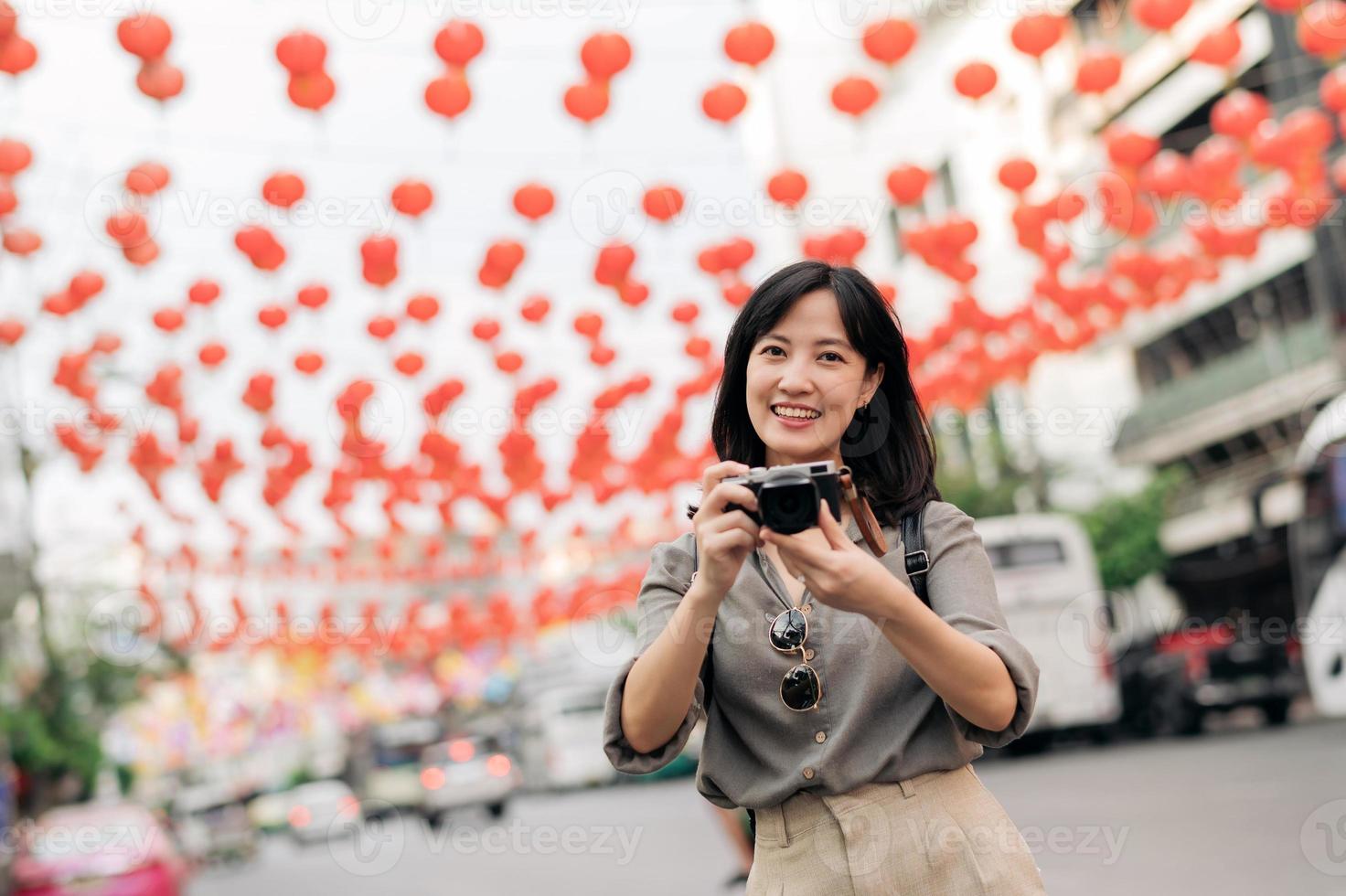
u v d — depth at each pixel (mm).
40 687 24000
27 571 20781
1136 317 24516
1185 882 6965
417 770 34969
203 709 36688
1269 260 21891
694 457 12141
